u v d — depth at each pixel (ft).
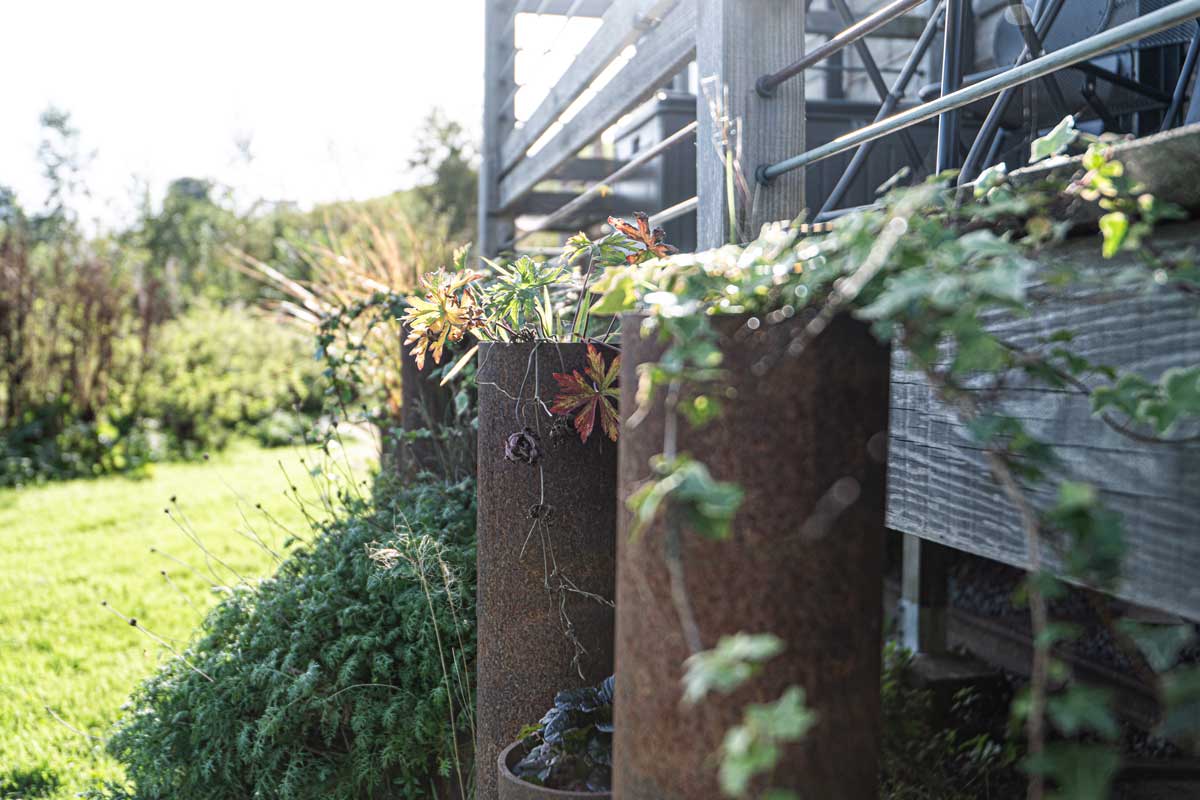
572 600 7.03
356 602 8.95
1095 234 4.55
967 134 11.15
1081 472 4.62
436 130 60.70
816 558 3.78
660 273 4.61
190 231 59.41
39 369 32.76
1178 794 7.63
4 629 14.85
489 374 7.23
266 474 28.32
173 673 9.18
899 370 5.98
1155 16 3.84
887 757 7.53
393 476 12.34
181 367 35.37
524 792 5.87
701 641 3.85
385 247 19.83
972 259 3.86
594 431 7.04
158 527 21.58
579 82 13.57
